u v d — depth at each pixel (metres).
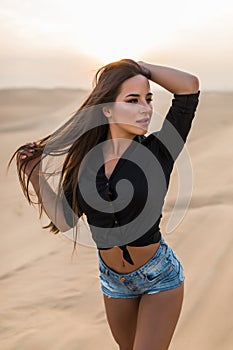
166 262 4.73
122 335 5.23
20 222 12.63
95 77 4.85
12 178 18.20
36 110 53.25
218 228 9.53
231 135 20.58
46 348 6.97
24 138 31.48
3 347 7.05
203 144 19.17
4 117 47.53
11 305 8.16
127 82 4.68
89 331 7.32
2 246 10.88
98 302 8.11
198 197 11.41
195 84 4.74
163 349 4.73
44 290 8.62
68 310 7.95
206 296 7.39
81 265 9.48
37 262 9.80
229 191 11.59
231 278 7.68
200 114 32.56
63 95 68.94
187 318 6.97
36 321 7.67
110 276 4.92
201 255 8.68
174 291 4.75
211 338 6.46
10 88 76.62
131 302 5.01
